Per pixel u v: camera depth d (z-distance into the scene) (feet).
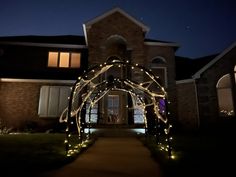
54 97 51.37
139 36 55.88
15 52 58.65
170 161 16.98
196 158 18.15
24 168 14.48
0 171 13.78
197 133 45.78
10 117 49.29
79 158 19.76
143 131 45.29
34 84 51.78
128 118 49.65
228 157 18.57
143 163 17.71
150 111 48.62
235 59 48.78
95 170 15.31
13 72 56.49
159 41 62.23
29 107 50.39
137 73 52.95
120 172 14.82
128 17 56.65
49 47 59.62
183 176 13.10
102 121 50.29
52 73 57.41
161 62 59.72
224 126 46.37
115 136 42.39
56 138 33.78
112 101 55.72
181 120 51.98
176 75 61.57
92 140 32.78
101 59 53.26
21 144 26.68
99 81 50.72
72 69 58.18
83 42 64.59
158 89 54.75
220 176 12.96
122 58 59.31
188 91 52.47
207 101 49.26
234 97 47.37
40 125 49.83
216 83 49.39
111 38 56.29
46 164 15.58
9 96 50.42
